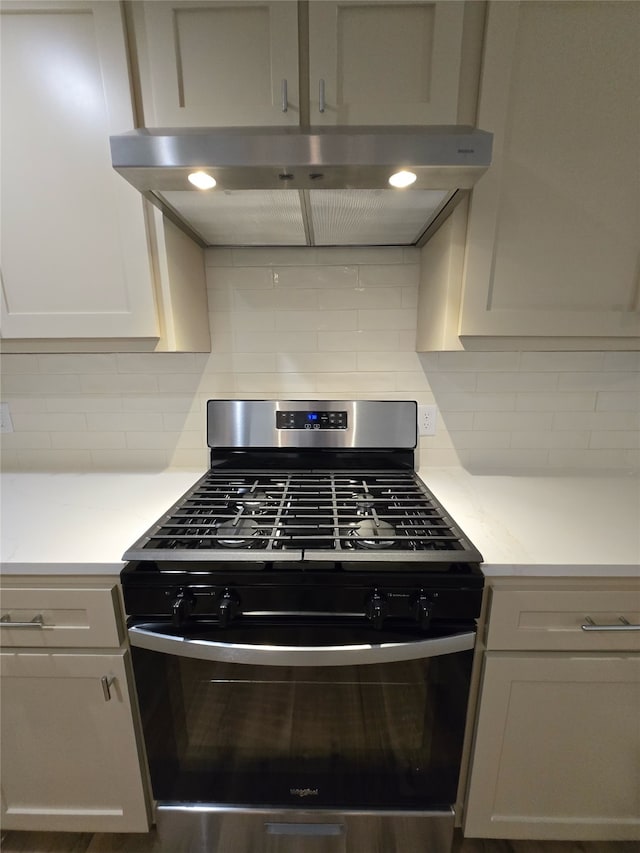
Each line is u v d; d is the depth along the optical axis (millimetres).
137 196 883
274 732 876
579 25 761
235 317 1279
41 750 902
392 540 816
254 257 1240
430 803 907
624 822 925
